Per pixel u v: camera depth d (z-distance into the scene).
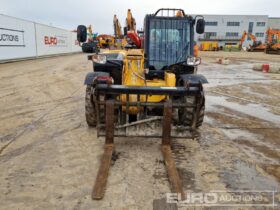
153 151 3.86
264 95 8.67
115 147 3.97
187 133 3.80
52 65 17.03
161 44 5.05
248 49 49.97
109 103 3.64
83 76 12.08
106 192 2.81
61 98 7.36
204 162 3.59
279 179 3.21
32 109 6.14
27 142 4.15
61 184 2.96
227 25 73.31
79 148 3.94
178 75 4.88
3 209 2.53
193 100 3.88
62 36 31.22
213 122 5.49
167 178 3.12
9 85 9.26
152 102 3.76
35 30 22.52
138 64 4.25
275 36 40.31
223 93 8.93
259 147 4.21
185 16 5.05
